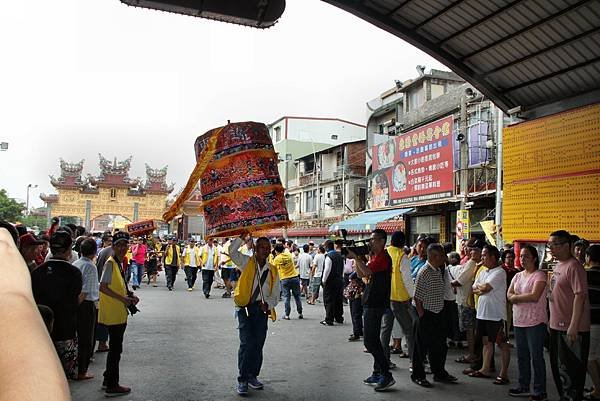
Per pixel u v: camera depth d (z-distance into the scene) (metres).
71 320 5.49
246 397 5.64
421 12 8.71
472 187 15.69
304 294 17.59
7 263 0.50
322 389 6.00
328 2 8.61
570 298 5.49
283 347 8.45
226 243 15.77
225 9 7.68
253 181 5.63
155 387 5.96
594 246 6.04
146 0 7.41
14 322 0.41
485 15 8.31
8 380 0.36
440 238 17.75
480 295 6.72
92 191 48.81
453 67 9.67
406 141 18.77
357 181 30.27
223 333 9.43
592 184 8.04
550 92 9.20
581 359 5.31
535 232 9.02
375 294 6.10
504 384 6.41
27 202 63.94
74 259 8.42
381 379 6.03
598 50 7.99
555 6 7.61
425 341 6.38
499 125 12.61
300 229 33.00
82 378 6.29
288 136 44.03
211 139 5.62
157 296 15.70
